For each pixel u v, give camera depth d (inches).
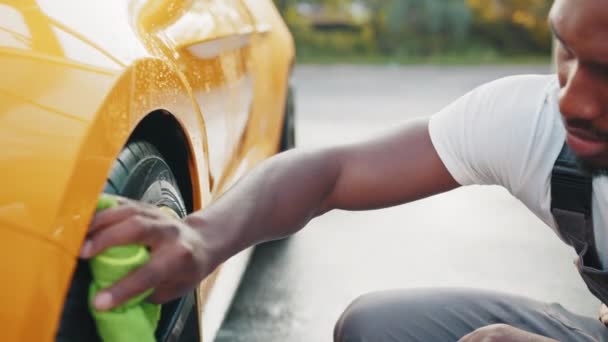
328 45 546.0
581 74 35.0
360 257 129.3
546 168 49.8
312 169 52.9
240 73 95.6
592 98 35.2
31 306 39.8
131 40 55.9
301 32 545.3
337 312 108.7
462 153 54.2
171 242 38.5
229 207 47.9
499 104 52.7
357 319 60.8
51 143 42.7
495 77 424.8
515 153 51.4
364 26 549.0
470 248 134.4
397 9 544.4
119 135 47.8
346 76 429.7
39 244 40.2
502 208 159.6
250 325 103.3
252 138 106.6
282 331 102.2
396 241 137.6
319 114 284.5
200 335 66.3
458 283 119.0
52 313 40.8
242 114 96.9
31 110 43.6
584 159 38.3
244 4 111.6
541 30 542.6
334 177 54.7
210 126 76.3
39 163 41.8
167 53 63.8
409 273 122.6
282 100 129.3
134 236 37.2
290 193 51.1
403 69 473.1
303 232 141.5
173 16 72.7
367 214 153.4
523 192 52.4
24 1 50.0
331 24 554.6
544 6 541.3
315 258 128.6
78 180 42.7
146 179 54.0
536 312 60.4
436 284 118.6
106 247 37.0
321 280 119.5
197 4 83.7
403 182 55.6
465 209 158.4
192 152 64.8
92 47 50.3
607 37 33.4
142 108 51.8
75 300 44.3
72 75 46.7
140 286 37.4
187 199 67.0
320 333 102.3
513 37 548.4
